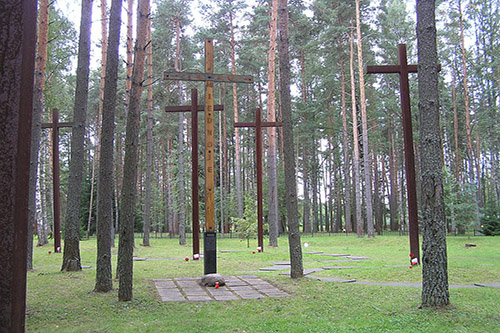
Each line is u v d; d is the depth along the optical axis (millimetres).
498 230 26766
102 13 20656
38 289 8852
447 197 24969
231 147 45156
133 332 6035
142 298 8211
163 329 6223
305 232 38719
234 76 10883
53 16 20531
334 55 30297
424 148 7277
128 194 8117
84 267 12500
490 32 30531
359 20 27188
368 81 33219
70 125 17141
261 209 18625
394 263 13586
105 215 8844
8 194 3586
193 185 15320
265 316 7074
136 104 8281
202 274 11586
